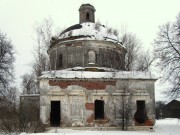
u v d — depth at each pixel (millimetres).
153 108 27984
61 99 27344
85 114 27203
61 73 27750
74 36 31453
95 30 32344
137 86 28172
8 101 42312
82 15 35500
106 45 31734
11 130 24234
